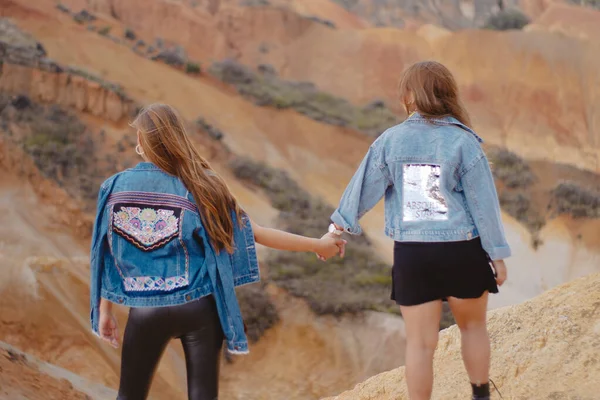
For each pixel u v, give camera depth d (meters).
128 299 2.76
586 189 32.56
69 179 22.84
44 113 25.08
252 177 27.75
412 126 2.97
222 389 17.44
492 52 40.53
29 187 21.67
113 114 26.44
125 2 34.62
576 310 3.69
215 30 36.34
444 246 2.80
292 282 20.67
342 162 31.59
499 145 36.00
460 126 2.95
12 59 25.80
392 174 2.94
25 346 15.12
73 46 29.53
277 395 17.69
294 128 32.03
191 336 2.78
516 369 3.53
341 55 38.44
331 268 21.97
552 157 35.97
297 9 41.53
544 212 31.84
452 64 40.19
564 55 40.69
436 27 43.19
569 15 44.00
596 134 38.12
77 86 26.25
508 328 3.92
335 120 32.97
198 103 30.75
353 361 18.98
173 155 2.85
